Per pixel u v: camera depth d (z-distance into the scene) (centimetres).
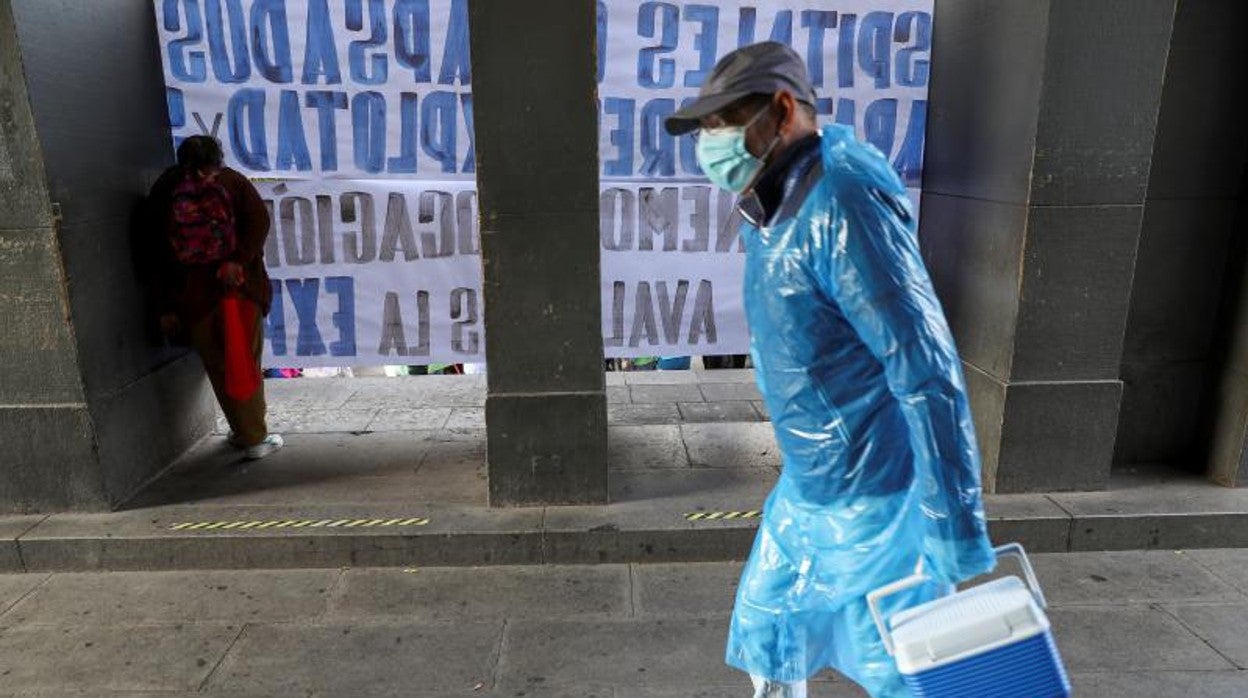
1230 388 390
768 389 188
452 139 469
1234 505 372
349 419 507
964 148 409
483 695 279
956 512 161
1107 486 389
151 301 416
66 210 352
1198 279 400
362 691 282
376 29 450
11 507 376
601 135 462
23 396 365
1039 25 342
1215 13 371
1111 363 373
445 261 488
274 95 454
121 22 398
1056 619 317
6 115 334
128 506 387
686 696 278
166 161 443
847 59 450
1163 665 289
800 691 219
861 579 188
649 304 489
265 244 475
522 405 371
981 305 396
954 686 153
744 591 216
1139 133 348
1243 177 387
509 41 335
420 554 361
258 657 300
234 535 359
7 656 301
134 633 315
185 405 451
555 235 355
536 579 352
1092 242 359
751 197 186
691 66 454
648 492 396
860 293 162
